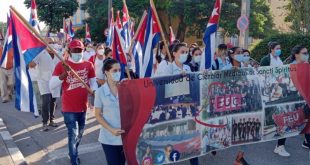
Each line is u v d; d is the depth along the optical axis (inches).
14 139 291.0
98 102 163.6
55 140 286.2
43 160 241.1
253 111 216.7
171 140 184.7
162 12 1245.1
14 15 212.7
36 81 311.0
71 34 780.0
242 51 282.4
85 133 304.7
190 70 235.3
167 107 181.5
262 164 227.3
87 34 853.2
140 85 171.2
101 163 232.5
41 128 323.6
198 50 257.8
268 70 219.8
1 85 460.8
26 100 220.4
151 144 177.0
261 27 1042.7
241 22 456.4
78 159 224.4
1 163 220.1
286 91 226.8
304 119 233.9
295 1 623.8
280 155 242.8
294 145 267.0
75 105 214.4
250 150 255.0
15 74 219.1
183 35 1213.1
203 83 195.6
